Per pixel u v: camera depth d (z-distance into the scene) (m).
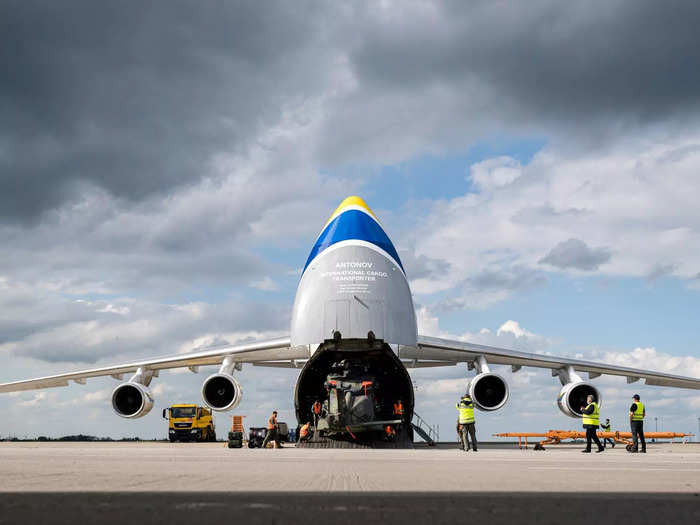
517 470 8.07
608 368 26.69
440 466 9.16
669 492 4.87
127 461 10.26
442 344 24.34
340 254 23.53
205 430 41.47
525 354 25.83
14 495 4.26
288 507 3.64
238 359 25.92
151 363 26.05
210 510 3.48
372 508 3.62
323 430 19.83
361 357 20.62
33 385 27.59
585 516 3.35
